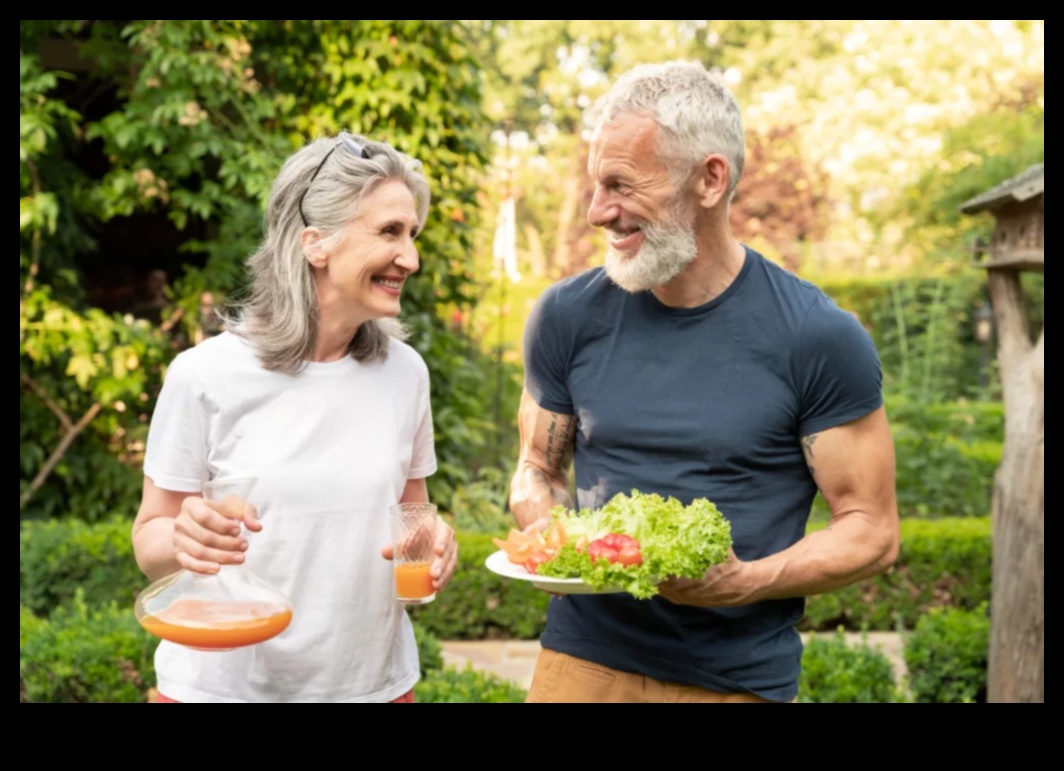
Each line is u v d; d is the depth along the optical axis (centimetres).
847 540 243
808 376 244
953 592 621
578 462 269
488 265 914
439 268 711
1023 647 435
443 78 698
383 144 224
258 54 692
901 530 635
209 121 682
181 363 225
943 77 1270
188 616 206
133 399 711
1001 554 448
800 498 253
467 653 584
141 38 650
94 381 695
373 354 233
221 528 203
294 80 700
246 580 212
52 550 597
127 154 692
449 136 720
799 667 259
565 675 263
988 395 955
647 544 225
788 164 1273
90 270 830
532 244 1243
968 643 475
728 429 245
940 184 1217
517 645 601
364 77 674
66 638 451
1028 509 439
